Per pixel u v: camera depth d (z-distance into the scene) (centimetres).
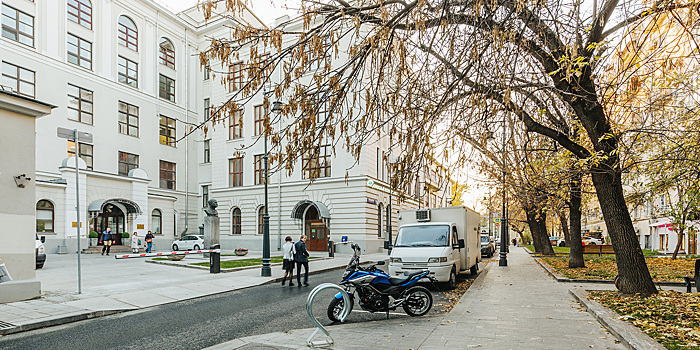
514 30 593
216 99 3766
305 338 687
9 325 786
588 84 850
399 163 681
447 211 1550
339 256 2823
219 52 638
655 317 738
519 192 1655
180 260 2291
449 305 1034
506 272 1805
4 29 2914
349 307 805
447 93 675
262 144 3528
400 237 1434
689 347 550
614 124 927
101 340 717
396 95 638
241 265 1967
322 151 3319
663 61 712
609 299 941
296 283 1517
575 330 706
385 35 597
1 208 1008
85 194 3147
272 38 626
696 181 1053
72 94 3306
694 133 884
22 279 1043
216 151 3812
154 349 661
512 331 704
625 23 636
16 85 2950
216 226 2650
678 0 607
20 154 1051
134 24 3900
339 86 703
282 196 3447
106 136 3534
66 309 935
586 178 1652
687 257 2347
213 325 826
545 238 3020
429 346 619
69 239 2981
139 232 3516
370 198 3222
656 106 886
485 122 736
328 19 661
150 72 3981
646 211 3769
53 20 3200
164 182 4075
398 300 871
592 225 6391
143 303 1055
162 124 4081
